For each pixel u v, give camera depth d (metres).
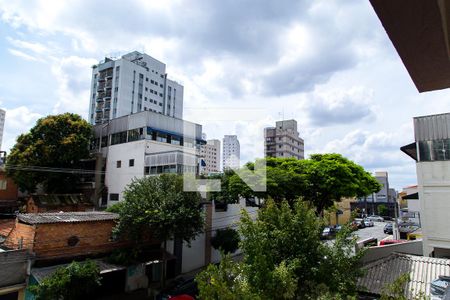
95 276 12.64
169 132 26.08
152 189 16.86
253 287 5.62
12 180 25.38
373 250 13.13
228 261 5.78
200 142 24.80
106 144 27.69
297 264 6.44
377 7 0.78
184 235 16.45
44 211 23.22
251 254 6.60
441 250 14.24
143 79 59.69
